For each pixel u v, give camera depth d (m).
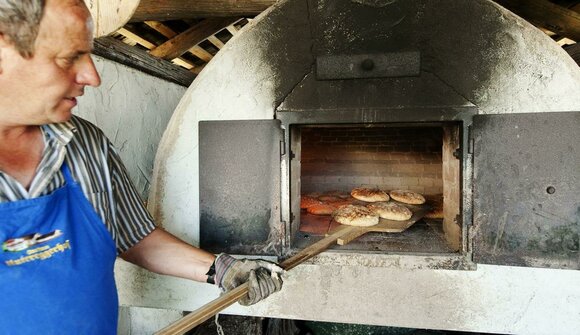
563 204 1.24
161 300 1.65
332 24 1.35
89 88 1.71
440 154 2.81
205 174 1.49
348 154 2.99
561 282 1.29
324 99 1.38
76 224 0.83
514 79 1.24
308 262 1.45
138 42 2.99
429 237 1.72
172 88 2.51
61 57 0.65
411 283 1.41
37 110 0.68
